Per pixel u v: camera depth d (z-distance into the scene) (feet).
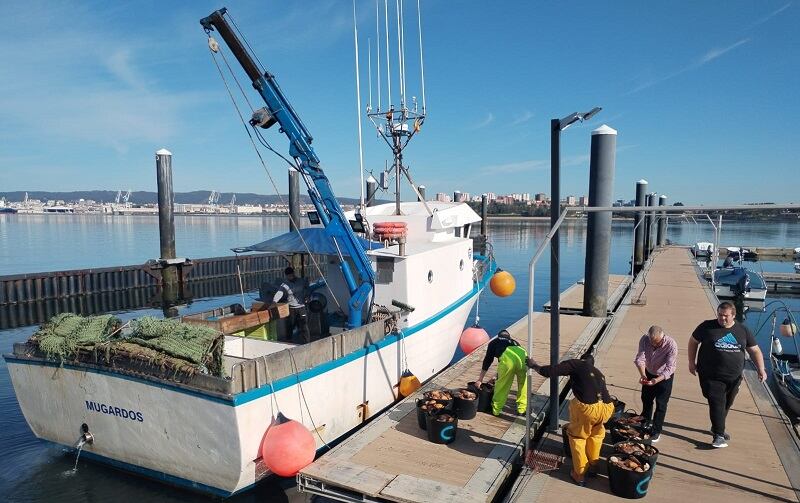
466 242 38.45
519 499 16.55
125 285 85.30
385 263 29.89
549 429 21.71
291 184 105.19
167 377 19.88
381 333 27.37
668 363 19.92
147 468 21.45
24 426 29.19
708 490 16.90
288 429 19.15
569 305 51.60
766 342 54.13
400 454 19.90
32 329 62.13
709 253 105.60
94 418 21.95
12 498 21.01
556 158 19.03
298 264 108.58
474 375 29.40
